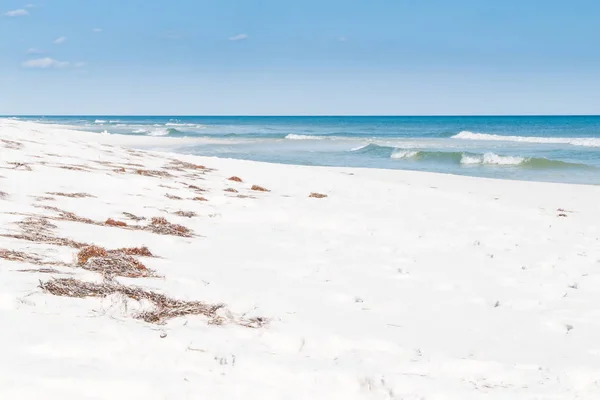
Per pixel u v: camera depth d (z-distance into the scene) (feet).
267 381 20.66
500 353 25.80
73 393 16.79
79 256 31.42
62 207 46.96
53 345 19.60
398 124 522.88
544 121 580.30
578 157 171.53
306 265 39.19
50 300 23.91
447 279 38.47
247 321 26.53
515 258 46.11
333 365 22.70
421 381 21.94
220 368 20.93
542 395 21.81
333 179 92.07
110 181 63.93
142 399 17.56
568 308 33.40
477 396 21.35
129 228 43.78
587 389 22.65
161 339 22.38
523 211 71.26
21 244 32.27
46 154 77.20
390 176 110.32
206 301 28.19
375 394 21.04
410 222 60.03
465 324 29.60
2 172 57.77
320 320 27.76
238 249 42.16
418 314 30.63
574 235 57.36
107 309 24.45
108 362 19.45
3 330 19.99
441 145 222.69
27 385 16.53
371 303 31.91
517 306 33.53
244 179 85.10
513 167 146.92
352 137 280.72
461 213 67.67
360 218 60.13
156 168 83.66
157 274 31.53
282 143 230.07
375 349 24.99
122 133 302.86
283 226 53.78
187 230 46.50
